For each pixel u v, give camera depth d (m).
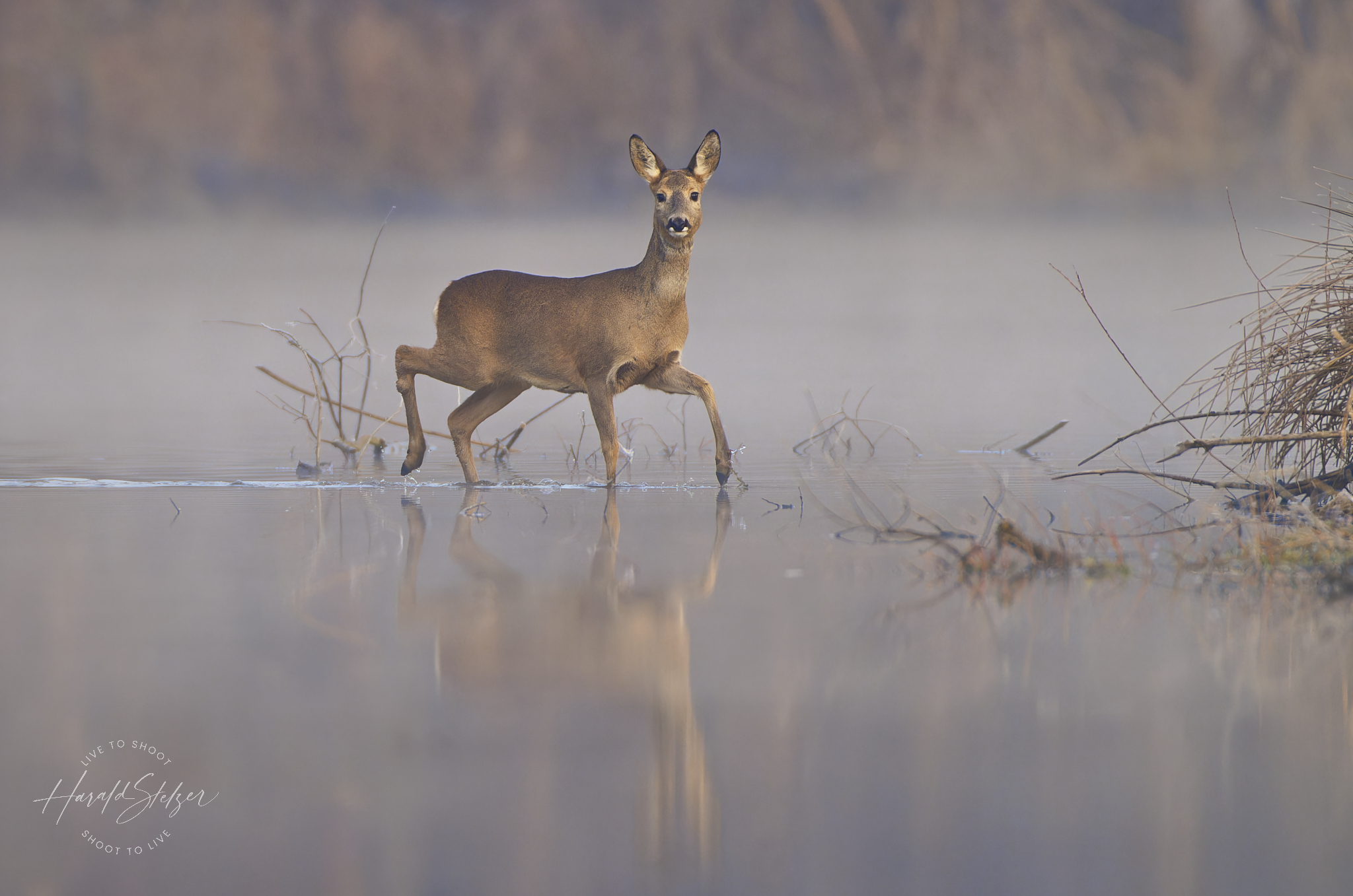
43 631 14.19
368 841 9.95
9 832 10.18
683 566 16.81
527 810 10.41
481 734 11.59
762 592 15.57
